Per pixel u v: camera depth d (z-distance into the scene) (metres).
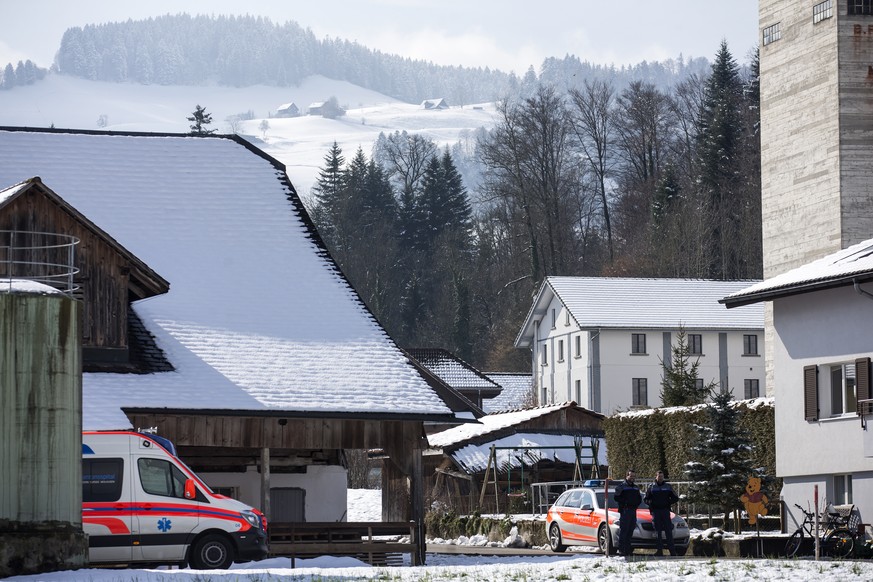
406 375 97.69
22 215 91.06
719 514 121.50
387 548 93.44
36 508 67.62
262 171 115.81
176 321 98.19
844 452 104.62
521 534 134.75
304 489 102.62
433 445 181.88
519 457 174.38
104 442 77.31
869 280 100.62
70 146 113.56
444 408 95.44
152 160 114.12
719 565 73.31
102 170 111.94
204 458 99.81
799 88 150.12
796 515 110.44
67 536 68.44
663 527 87.94
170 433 90.25
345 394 94.12
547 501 155.00
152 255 104.62
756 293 111.75
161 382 91.25
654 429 138.62
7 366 68.06
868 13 145.25
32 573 66.75
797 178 150.25
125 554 76.19
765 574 67.75
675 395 161.75
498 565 77.94
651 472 138.75
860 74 144.62
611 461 147.00
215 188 112.81
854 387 105.75
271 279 105.00
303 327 100.50
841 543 90.00
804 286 106.12
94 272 92.62
